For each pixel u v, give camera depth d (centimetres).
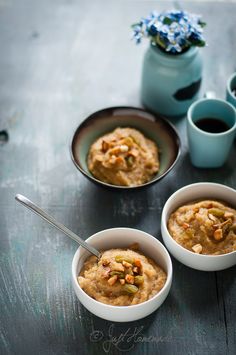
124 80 104
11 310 80
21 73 104
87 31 110
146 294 77
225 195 86
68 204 90
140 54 108
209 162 93
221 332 79
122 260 78
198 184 85
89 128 93
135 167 90
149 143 93
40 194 91
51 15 113
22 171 93
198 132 89
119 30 111
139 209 89
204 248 81
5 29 110
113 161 88
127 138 91
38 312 80
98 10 114
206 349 78
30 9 113
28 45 108
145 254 82
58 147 96
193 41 93
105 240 82
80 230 87
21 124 98
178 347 78
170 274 77
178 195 85
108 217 88
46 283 83
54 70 105
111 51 108
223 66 106
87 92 102
